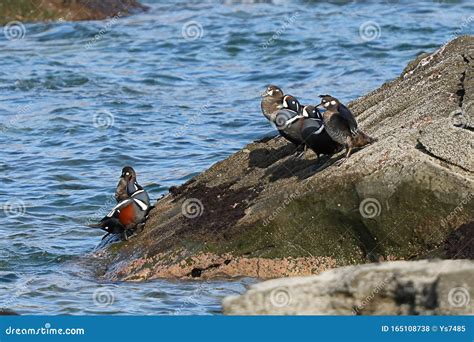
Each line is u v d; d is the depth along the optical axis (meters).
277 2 39.12
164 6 39.62
